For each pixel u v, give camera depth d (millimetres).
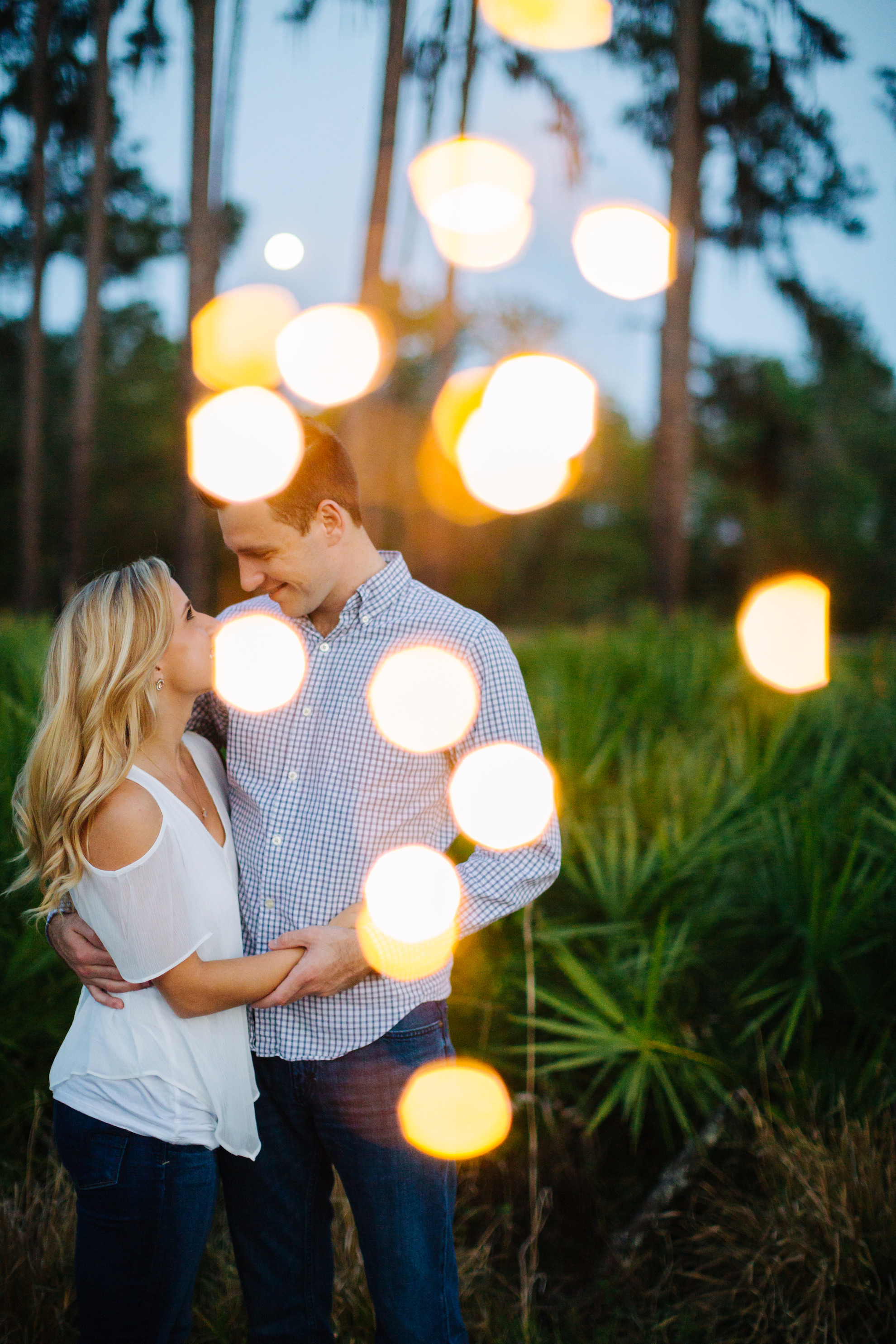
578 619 31625
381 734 1588
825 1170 2129
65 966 2539
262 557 1556
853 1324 2021
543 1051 2500
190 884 1488
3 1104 2441
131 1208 1460
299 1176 1653
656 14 9805
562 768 3299
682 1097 2625
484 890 1589
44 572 23656
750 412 22844
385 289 7098
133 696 1461
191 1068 1496
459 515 27156
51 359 25828
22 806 1527
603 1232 2447
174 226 16203
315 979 1477
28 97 11766
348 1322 2055
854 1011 2641
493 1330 2146
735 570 31750
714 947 2879
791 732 3562
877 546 31516
